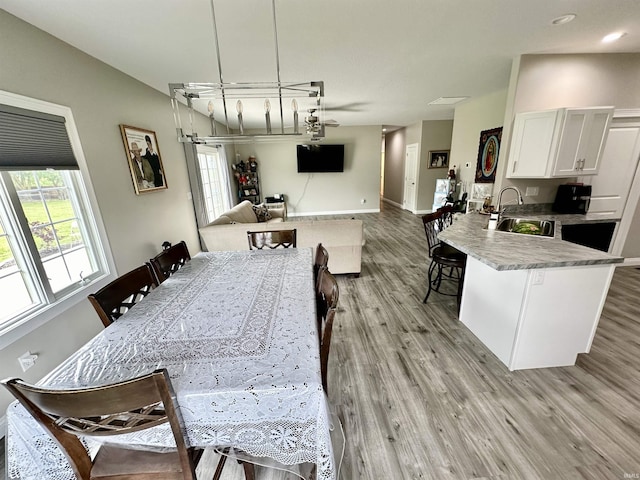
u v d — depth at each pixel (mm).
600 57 2803
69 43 2145
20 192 1778
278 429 914
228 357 1010
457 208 5043
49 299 1886
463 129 5062
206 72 2910
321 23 2008
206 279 1749
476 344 2215
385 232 5816
